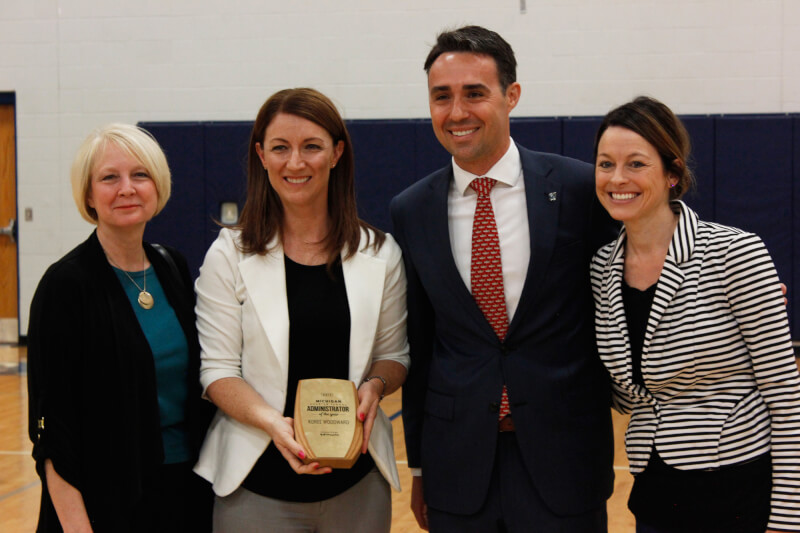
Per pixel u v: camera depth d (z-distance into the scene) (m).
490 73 1.92
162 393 1.89
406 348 2.09
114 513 1.76
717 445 1.69
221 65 7.42
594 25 6.95
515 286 1.95
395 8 7.18
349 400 1.81
